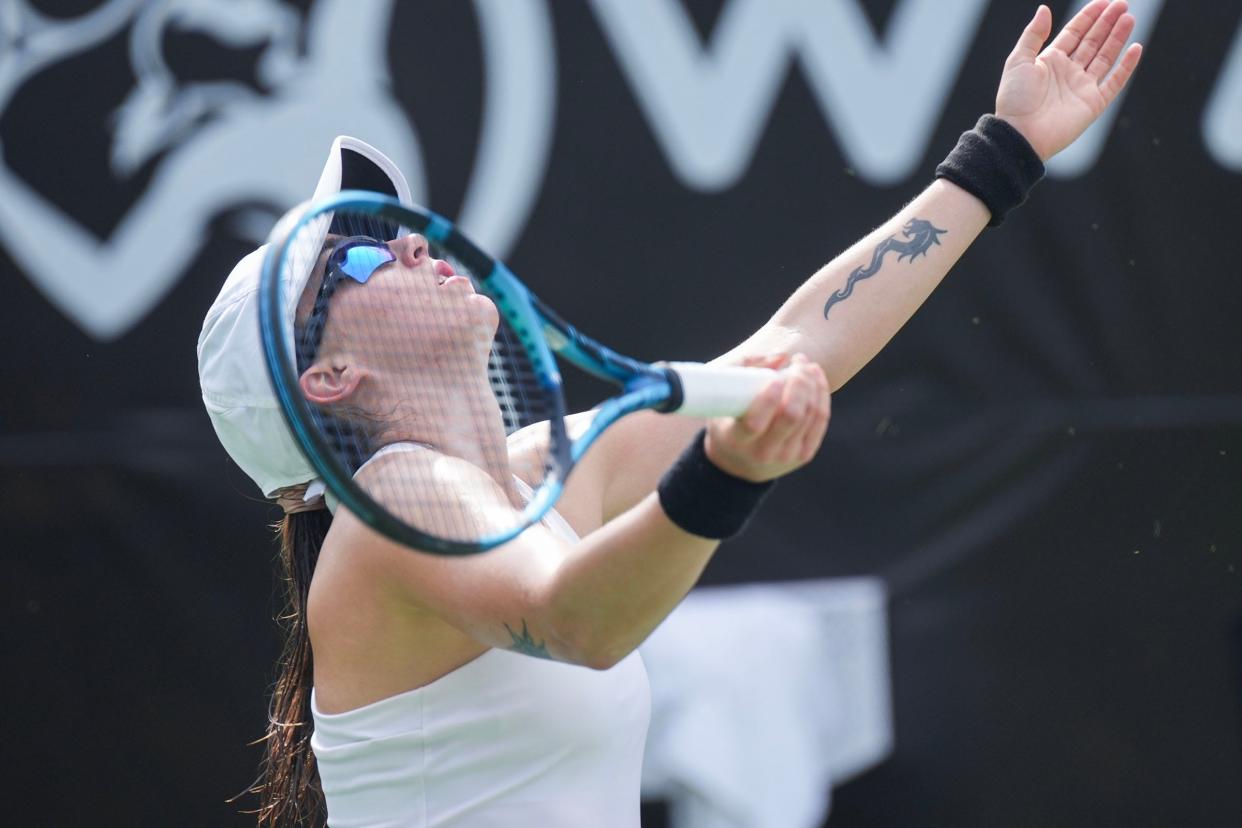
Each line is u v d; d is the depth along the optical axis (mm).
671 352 18953
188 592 18047
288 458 7934
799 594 18750
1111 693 18938
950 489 19078
